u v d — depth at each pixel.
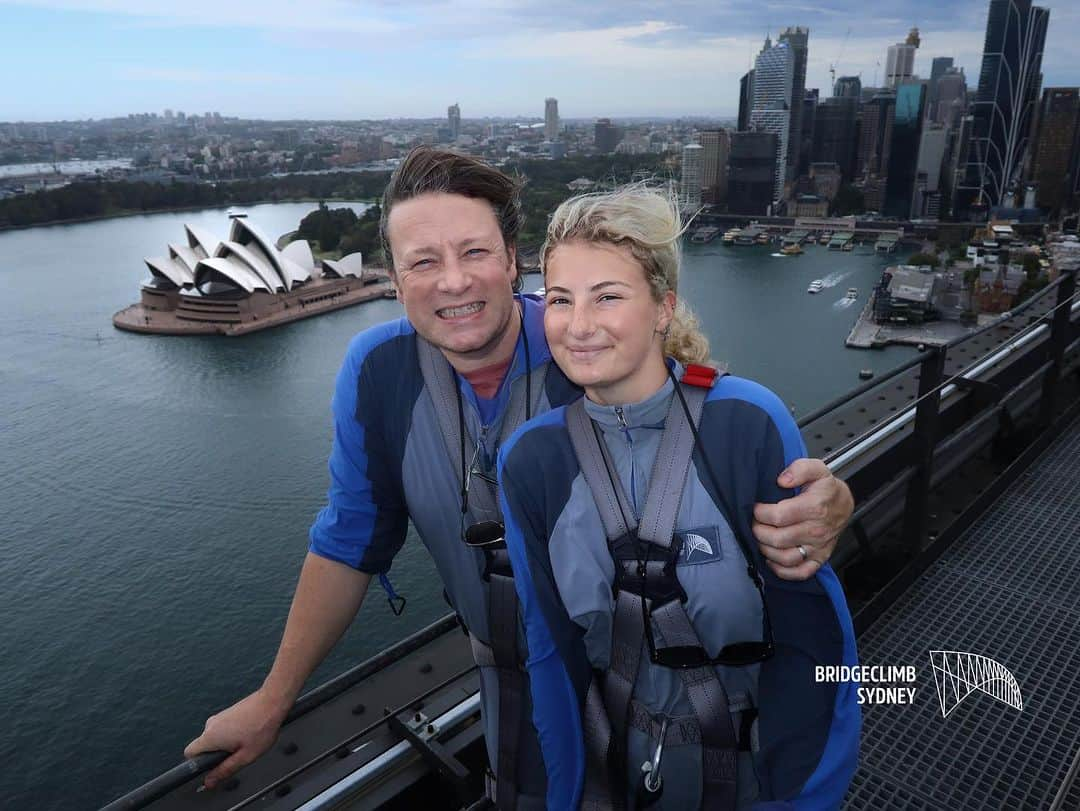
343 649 16.94
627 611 0.75
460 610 1.03
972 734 1.47
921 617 1.79
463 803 1.21
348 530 1.02
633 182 0.78
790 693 0.75
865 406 2.23
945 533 2.06
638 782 0.80
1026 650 1.68
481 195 0.89
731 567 0.73
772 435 0.75
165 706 16.22
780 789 0.74
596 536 0.78
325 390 36.00
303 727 1.36
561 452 0.81
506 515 0.84
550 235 0.77
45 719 15.88
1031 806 1.33
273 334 46.53
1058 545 2.05
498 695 0.98
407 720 1.27
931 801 1.34
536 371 0.96
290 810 1.15
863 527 1.88
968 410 2.37
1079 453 2.53
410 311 0.91
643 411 0.77
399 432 0.98
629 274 0.73
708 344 0.86
